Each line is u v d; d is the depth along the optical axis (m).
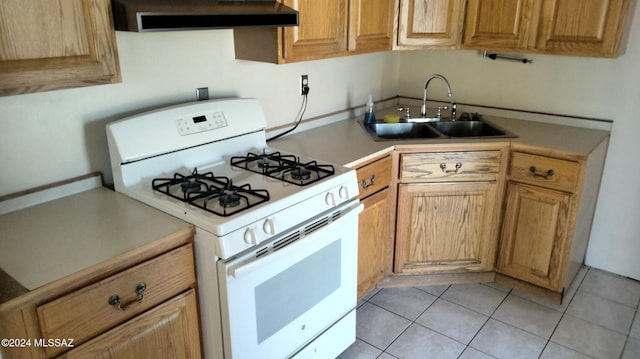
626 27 2.30
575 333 2.31
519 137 2.48
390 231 2.55
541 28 2.39
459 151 2.42
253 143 2.14
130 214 1.58
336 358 2.14
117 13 1.47
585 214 2.54
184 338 1.57
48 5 1.26
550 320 2.41
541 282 2.53
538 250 2.48
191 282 1.54
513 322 2.39
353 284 2.04
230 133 2.01
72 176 1.76
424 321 2.40
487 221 2.56
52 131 1.67
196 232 1.49
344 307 2.02
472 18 2.57
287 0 1.93
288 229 1.64
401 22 2.53
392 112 3.11
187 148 1.89
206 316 1.59
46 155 1.67
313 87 2.68
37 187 1.67
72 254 1.32
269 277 1.59
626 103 2.55
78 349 1.27
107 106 1.80
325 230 1.75
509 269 2.62
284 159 1.99
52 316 1.20
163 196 1.64
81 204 1.67
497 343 2.24
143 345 1.44
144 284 1.39
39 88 1.29
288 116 2.57
